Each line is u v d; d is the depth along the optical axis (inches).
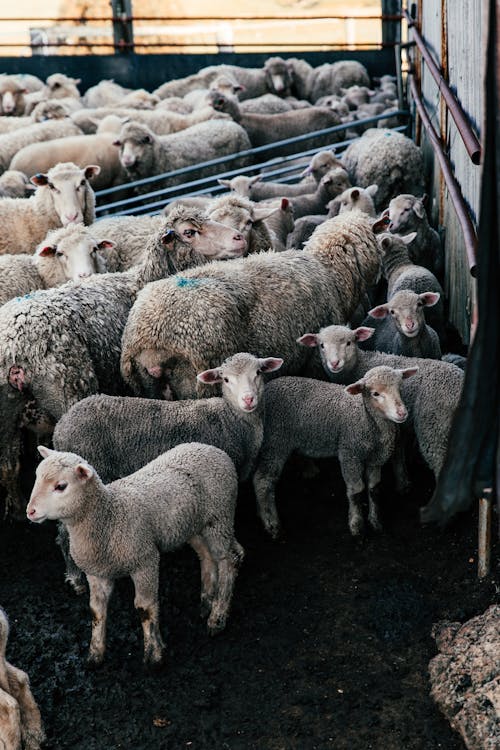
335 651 221.5
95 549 209.0
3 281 313.9
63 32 906.7
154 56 798.5
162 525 218.5
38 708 199.5
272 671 217.0
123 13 800.3
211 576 237.9
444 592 236.8
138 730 202.2
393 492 288.8
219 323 268.5
